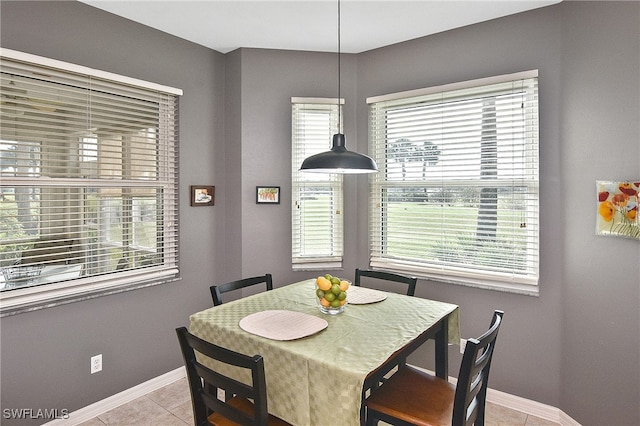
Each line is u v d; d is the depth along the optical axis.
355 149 3.12
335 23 2.60
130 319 2.56
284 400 1.56
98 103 2.39
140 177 2.62
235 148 3.04
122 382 2.52
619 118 1.93
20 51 2.06
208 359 1.83
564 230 2.28
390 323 1.87
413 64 2.85
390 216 3.00
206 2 2.32
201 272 2.98
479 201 2.61
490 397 2.57
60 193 2.25
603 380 2.04
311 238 3.14
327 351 1.54
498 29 2.51
